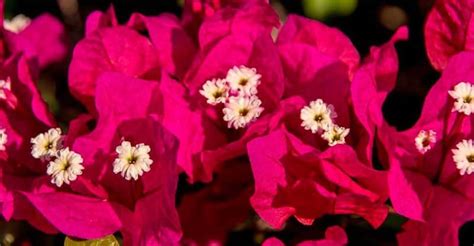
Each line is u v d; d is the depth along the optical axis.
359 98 0.32
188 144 0.34
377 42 0.48
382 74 0.34
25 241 0.38
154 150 0.33
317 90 0.34
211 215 0.34
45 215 0.32
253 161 0.32
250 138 0.33
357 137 0.33
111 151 0.33
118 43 0.35
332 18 0.47
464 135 0.33
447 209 0.32
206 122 0.34
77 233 0.32
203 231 0.34
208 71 0.34
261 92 0.34
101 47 0.35
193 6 0.36
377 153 0.35
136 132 0.33
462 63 0.33
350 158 0.32
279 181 0.32
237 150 0.33
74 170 0.32
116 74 0.33
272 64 0.33
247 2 0.35
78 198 0.33
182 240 0.34
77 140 0.33
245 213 0.34
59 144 0.34
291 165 0.32
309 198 0.33
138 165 0.32
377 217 0.33
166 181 0.32
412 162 0.33
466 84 0.33
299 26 0.35
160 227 0.32
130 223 0.33
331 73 0.34
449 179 0.33
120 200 0.33
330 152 0.32
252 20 0.34
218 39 0.34
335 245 0.33
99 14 0.36
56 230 0.34
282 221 0.33
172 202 0.31
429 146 0.33
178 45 0.35
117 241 0.34
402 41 0.47
